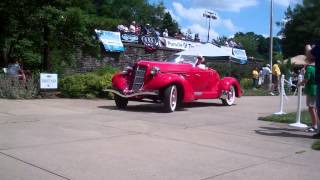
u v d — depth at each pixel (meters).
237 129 10.66
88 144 8.08
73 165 6.62
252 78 32.78
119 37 26.05
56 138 8.49
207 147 8.30
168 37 31.30
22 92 15.61
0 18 17.94
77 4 18.91
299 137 9.85
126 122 10.90
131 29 27.78
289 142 9.22
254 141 9.16
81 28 18.36
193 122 11.51
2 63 19.25
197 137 9.28
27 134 8.77
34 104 13.89
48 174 6.14
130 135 9.14
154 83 13.23
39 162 6.71
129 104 15.66
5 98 15.23
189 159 7.30
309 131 10.65
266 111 15.19
